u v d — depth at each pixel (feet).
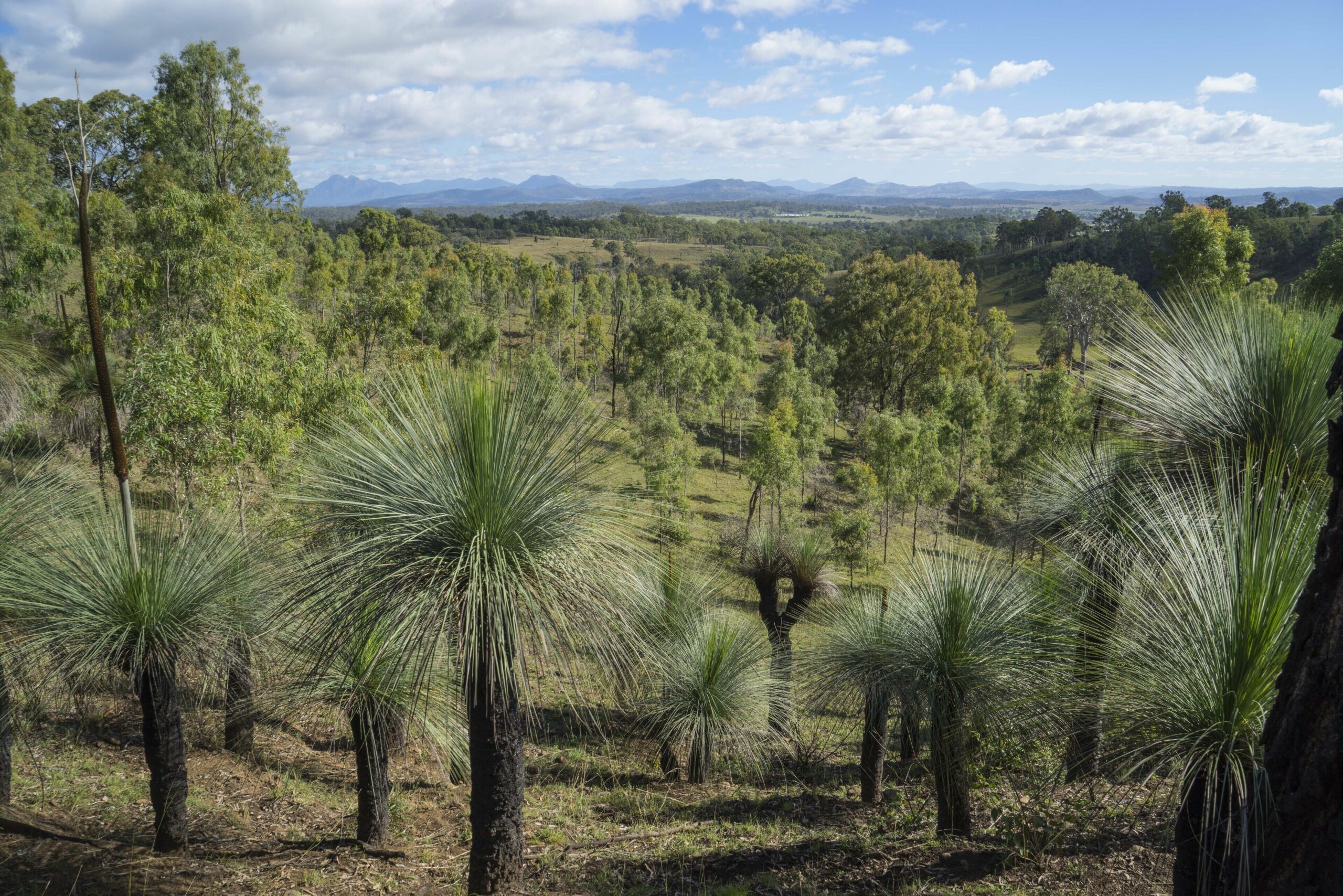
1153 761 9.81
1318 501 10.20
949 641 17.72
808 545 32.76
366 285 137.49
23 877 15.81
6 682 15.07
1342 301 13.47
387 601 13.14
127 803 21.45
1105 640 10.86
